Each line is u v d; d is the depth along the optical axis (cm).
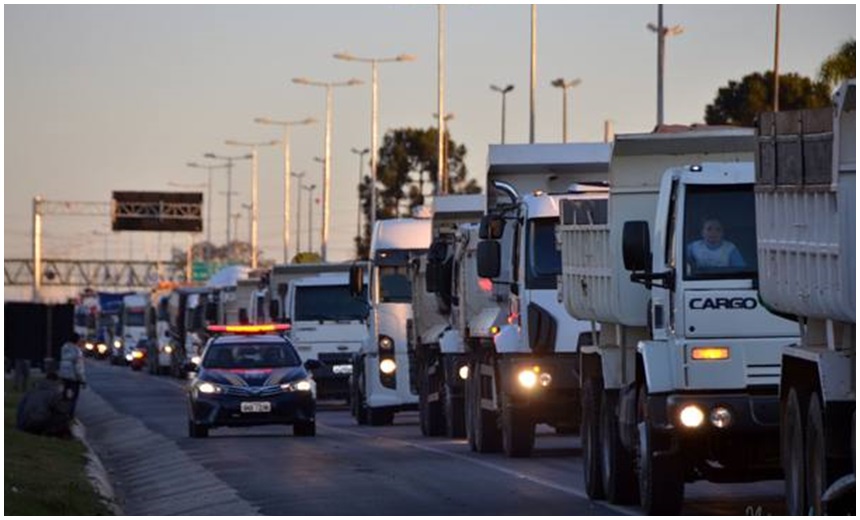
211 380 7700
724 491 4634
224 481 5294
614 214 4331
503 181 6588
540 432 7525
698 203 3938
